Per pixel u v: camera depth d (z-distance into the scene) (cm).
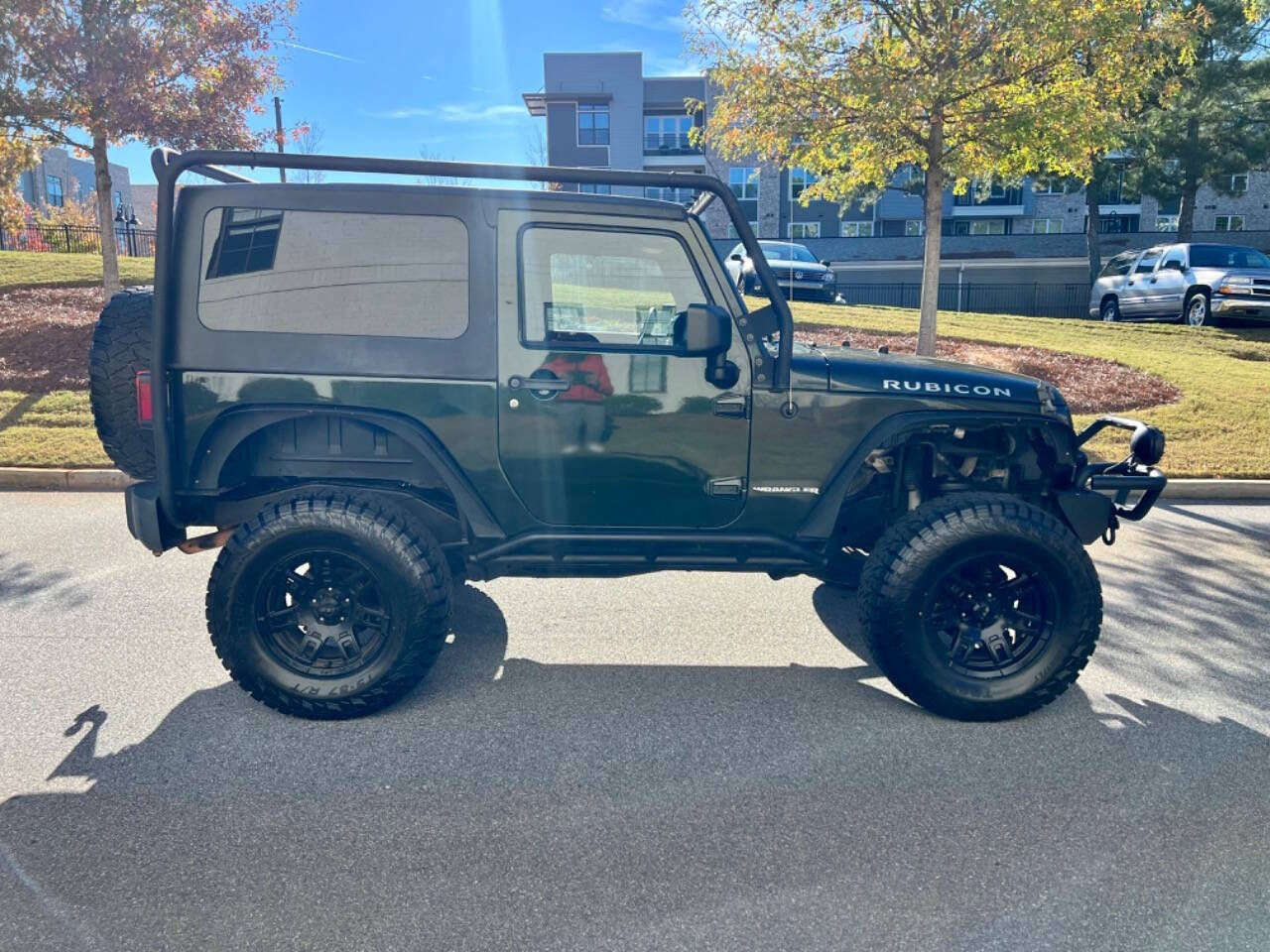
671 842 313
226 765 360
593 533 409
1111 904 282
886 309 1930
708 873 297
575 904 281
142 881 289
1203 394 1153
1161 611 547
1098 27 962
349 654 398
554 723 400
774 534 416
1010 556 394
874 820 328
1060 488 444
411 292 390
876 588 398
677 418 401
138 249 2775
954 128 1086
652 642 498
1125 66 1034
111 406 404
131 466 421
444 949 261
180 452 392
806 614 544
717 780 354
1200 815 332
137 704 410
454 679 445
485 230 388
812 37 1054
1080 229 5162
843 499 419
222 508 406
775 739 389
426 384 393
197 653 467
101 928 268
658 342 402
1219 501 845
